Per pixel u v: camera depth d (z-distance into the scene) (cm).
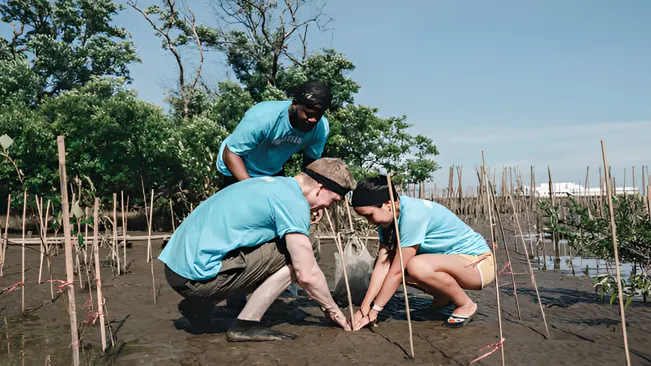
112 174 1609
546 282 478
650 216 340
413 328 307
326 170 282
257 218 272
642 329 297
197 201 1098
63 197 214
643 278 318
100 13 2797
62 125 1619
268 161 352
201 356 254
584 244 372
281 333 284
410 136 2022
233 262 274
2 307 368
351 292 363
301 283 281
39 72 2547
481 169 270
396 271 302
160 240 879
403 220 306
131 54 2814
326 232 927
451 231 322
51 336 291
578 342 271
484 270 321
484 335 288
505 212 1463
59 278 497
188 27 2230
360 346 269
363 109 1928
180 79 2239
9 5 2681
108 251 728
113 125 1540
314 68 2067
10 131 1498
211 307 300
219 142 1448
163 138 1584
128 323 322
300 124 322
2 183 1548
